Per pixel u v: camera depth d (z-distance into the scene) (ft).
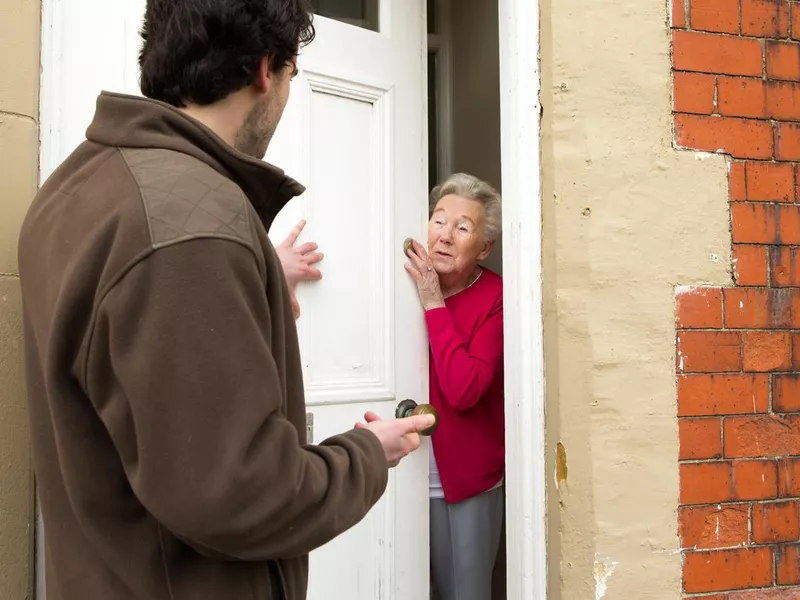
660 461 4.97
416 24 5.94
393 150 5.71
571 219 4.92
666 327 5.04
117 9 4.33
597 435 4.86
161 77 2.79
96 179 2.53
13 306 3.76
